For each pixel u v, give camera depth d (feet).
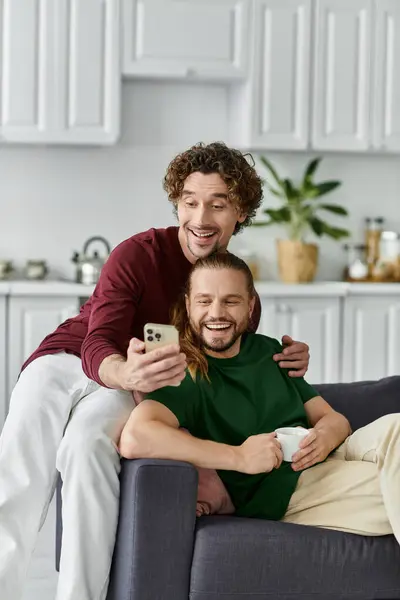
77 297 16.37
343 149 17.75
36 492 8.64
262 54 17.28
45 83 16.53
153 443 7.82
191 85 18.38
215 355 8.67
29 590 10.55
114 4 16.60
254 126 17.33
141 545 7.59
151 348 7.68
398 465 7.94
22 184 17.98
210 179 8.89
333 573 7.77
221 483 8.30
